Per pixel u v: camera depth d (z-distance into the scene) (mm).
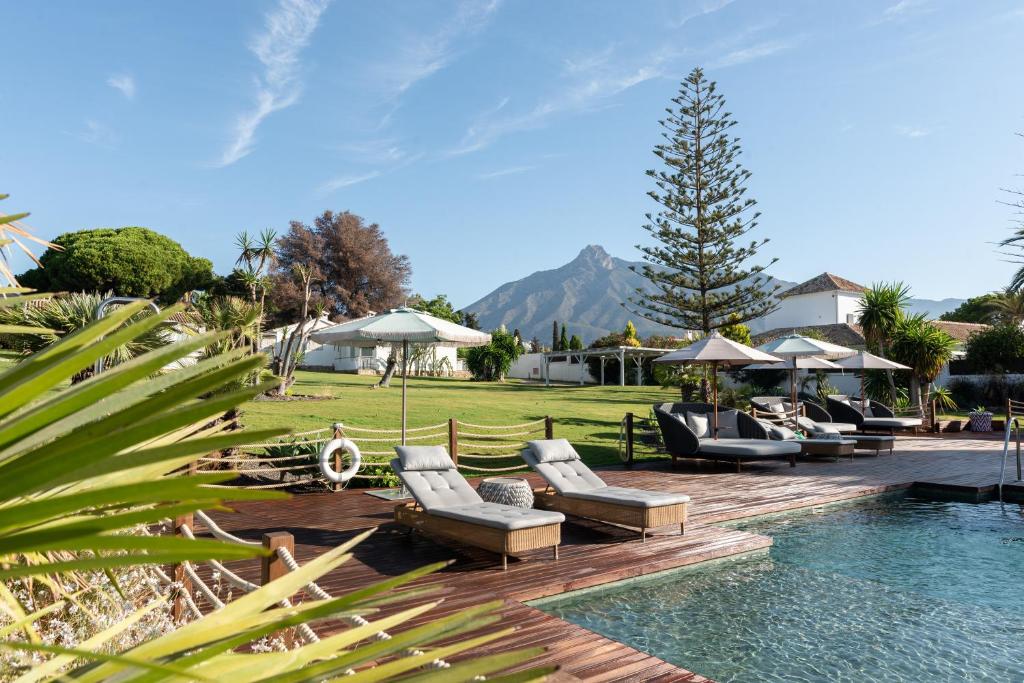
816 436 13508
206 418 514
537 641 4078
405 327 8922
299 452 9961
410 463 6793
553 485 7246
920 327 19438
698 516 7680
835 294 38312
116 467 466
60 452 443
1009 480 9938
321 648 801
